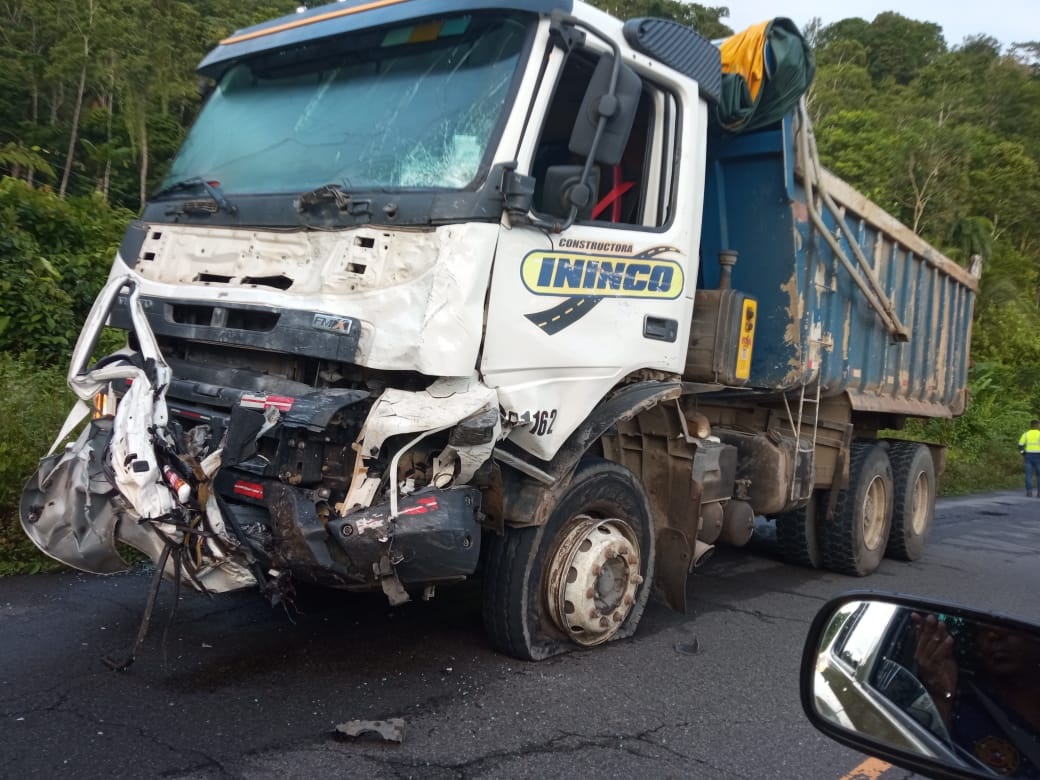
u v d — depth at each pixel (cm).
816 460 724
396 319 375
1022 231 5500
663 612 587
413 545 363
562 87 449
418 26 442
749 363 569
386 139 423
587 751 366
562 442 435
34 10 2597
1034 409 2770
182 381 409
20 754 322
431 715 386
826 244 639
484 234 381
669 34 479
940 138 4125
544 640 464
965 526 1189
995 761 179
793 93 565
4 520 572
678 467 520
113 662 409
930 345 886
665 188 489
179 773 317
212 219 451
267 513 381
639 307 469
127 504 357
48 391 762
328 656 445
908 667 200
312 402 362
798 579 738
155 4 2811
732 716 416
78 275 1009
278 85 491
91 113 2558
